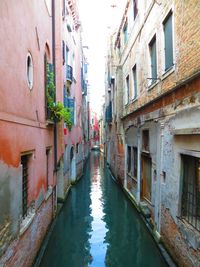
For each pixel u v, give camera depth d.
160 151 7.91
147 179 10.38
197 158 5.69
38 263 6.79
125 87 15.20
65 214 11.46
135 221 10.46
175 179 6.54
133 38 12.51
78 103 21.34
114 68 20.83
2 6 4.62
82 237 8.99
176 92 6.59
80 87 23.34
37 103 7.43
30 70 6.78
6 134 4.78
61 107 9.66
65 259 7.52
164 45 7.97
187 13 5.97
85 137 32.44
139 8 11.06
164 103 7.59
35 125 7.11
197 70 5.29
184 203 6.27
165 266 6.78
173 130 6.64
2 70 4.64
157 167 8.26
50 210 9.44
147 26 9.80
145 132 10.52
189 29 5.86
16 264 5.18
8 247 4.73
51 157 9.73
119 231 9.46
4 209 4.57
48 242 8.29
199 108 5.23
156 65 8.90
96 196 14.76
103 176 22.20
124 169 15.20
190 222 5.87
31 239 6.41
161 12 8.03
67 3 14.88
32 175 6.73
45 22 8.84
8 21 4.94
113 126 21.61
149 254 7.70
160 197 7.83
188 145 5.77
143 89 10.47
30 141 6.53
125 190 14.61
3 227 4.51
